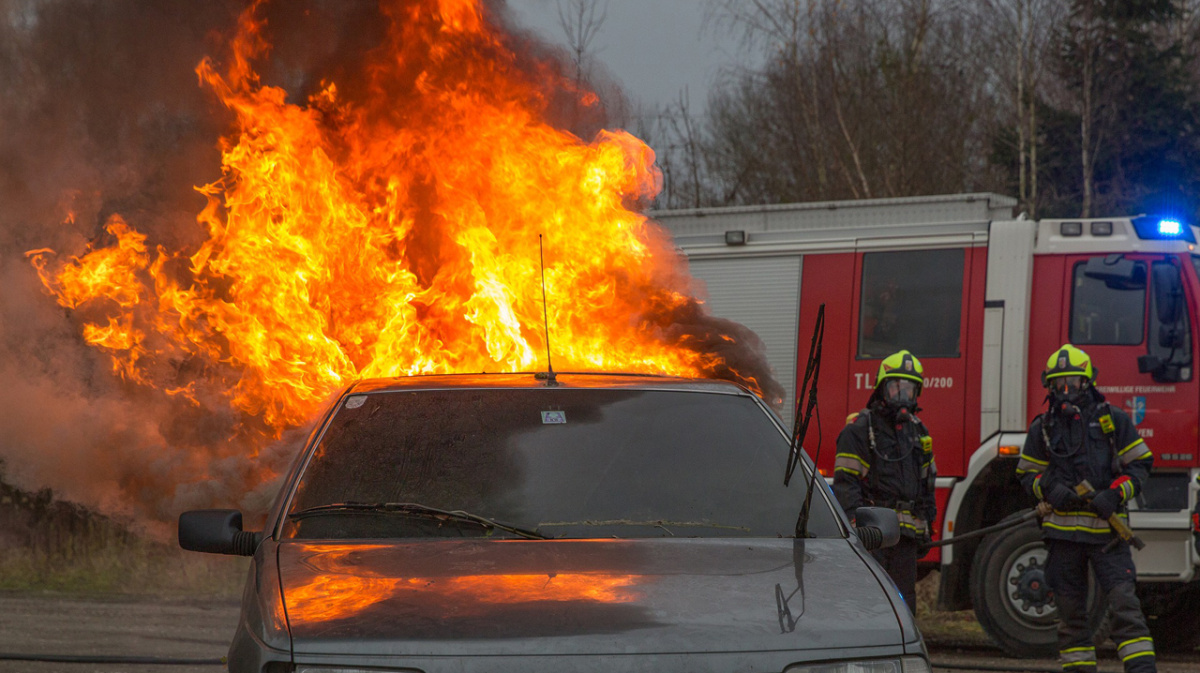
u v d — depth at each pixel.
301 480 4.03
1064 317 9.14
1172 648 9.62
